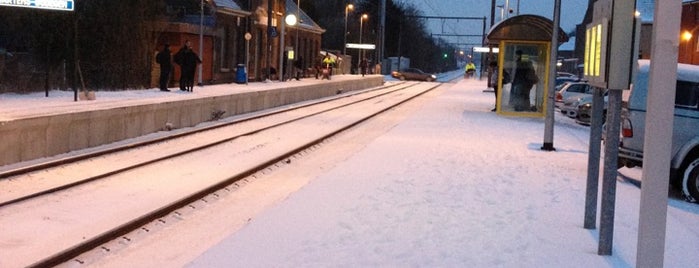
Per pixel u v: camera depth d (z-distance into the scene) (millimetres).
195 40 36625
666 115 5535
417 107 34812
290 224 8250
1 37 26625
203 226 8938
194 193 10273
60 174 12180
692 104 12062
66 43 25219
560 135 21141
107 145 16516
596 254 7395
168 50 28156
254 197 10922
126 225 8266
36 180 11500
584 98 30609
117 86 29016
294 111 30438
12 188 10711
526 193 10812
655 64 5496
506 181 11883
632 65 7090
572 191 11164
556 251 7469
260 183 12188
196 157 14969
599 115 8430
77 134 15445
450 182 11508
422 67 124688
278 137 19562
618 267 6918
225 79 42656
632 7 7062
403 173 12289
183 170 13125
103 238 7781
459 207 9516
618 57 7066
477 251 7328
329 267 6629
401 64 103875
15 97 21562
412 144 16953
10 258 7102
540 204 9969
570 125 26734
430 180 11633
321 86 42188
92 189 10891
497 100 28531
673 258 7488
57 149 14648
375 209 9203
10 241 7773
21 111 15719
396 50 104938
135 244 7988
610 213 7324
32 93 23734
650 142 5578
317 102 36719
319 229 8055
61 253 7047
